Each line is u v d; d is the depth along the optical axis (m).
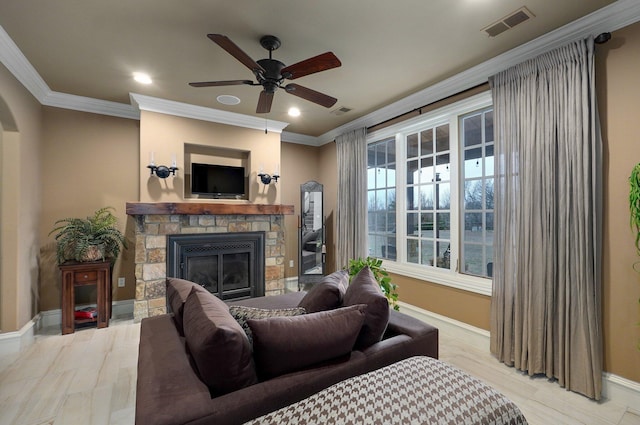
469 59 2.68
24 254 3.01
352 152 4.43
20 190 2.90
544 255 2.32
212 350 1.14
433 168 3.54
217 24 2.21
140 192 3.69
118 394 2.19
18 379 2.37
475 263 3.10
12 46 2.46
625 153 2.03
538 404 2.06
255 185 4.44
